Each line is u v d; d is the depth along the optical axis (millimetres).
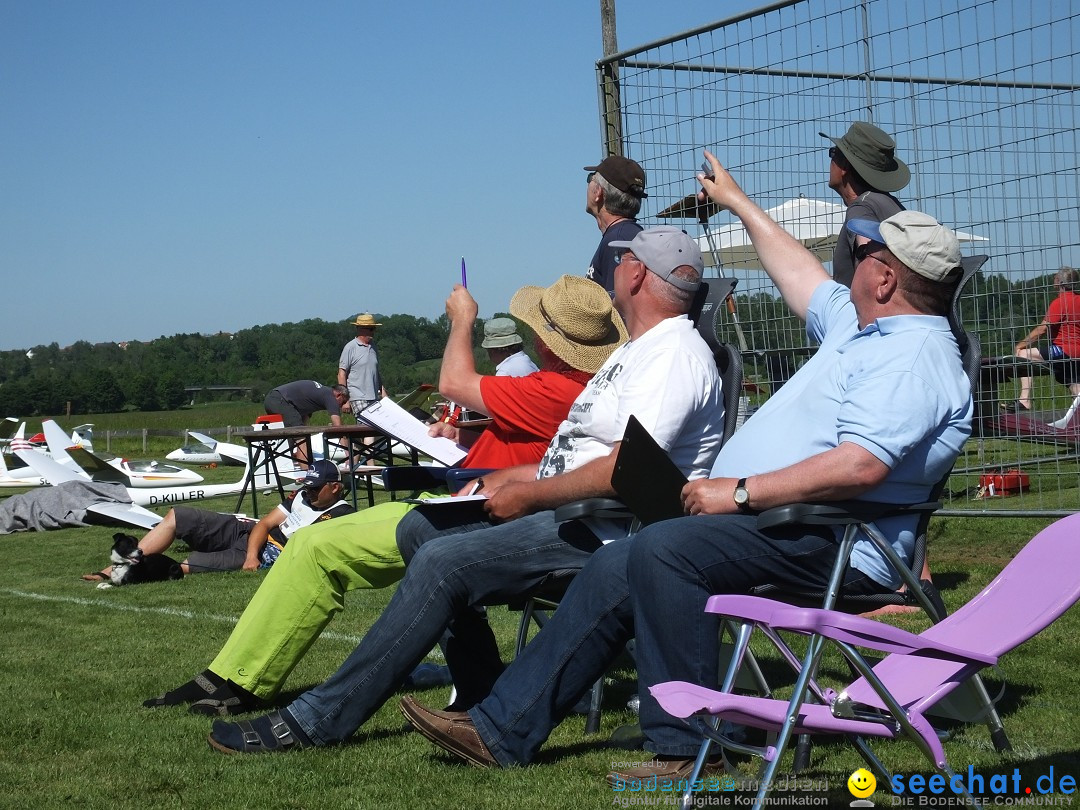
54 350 155875
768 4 8273
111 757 4398
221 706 4973
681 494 3912
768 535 3668
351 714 4363
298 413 16016
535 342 5234
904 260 3756
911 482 3678
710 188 5246
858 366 3789
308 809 3715
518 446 5145
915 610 6371
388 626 4285
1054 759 3877
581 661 3988
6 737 4754
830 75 8094
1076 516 3273
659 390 4203
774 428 4012
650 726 3787
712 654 3652
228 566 10266
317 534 4777
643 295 4434
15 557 12188
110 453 44156
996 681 4938
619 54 8961
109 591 9406
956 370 3723
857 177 6672
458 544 4215
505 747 4039
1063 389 9664
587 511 4047
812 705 3166
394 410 5656
